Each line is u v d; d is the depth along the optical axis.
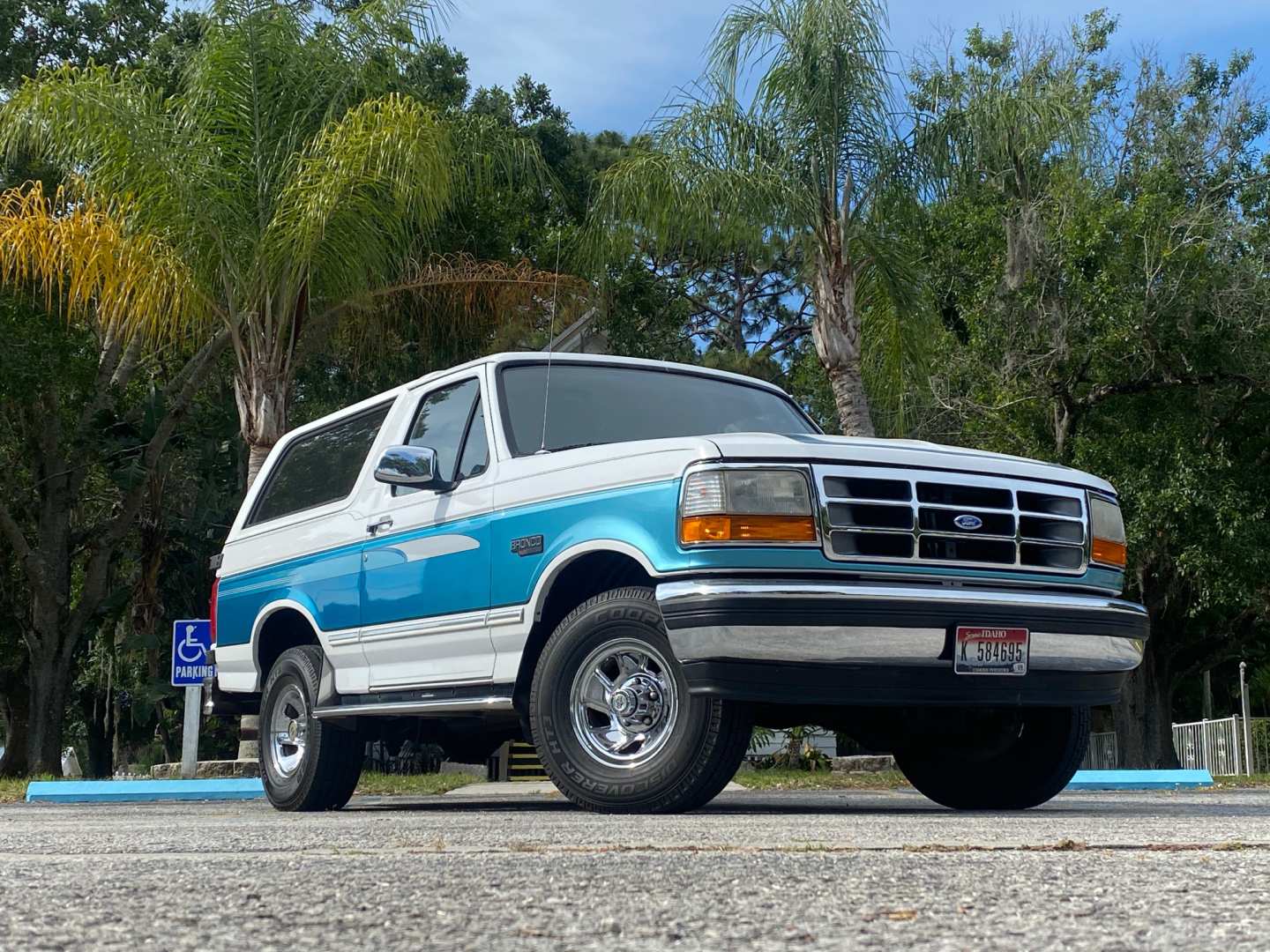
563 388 6.13
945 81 15.55
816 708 5.55
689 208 14.81
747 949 1.72
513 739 6.62
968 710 5.82
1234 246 20.08
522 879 2.49
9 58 23.92
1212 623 25.89
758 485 4.88
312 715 6.59
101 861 3.03
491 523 5.66
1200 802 6.98
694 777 4.87
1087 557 5.39
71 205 16.44
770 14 14.76
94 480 25.28
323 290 14.80
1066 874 2.56
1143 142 22.06
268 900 2.21
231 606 7.46
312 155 14.46
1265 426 20.69
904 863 2.78
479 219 21.25
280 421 14.66
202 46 14.71
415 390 6.56
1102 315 19.09
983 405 20.22
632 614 5.03
